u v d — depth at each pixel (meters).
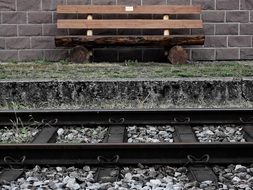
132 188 5.29
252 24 10.97
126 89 8.08
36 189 5.32
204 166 5.88
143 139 6.75
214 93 8.12
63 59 10.84
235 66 9.82
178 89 8.09
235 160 5.97
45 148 6.01
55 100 8.09
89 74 8.78
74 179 5.50
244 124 7.26
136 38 10.15
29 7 10.79
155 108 7.64
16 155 6.03
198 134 6.95
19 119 7.24
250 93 8.15
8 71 9.20
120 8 10.59
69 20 10.48
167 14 10.63
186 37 10.23
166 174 5.74
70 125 7.26
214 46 10.96
